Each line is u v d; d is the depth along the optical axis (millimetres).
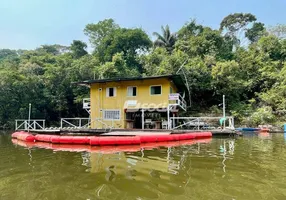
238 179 5500
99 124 20812
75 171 6414
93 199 4223
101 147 11398
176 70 30750
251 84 31406
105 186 4984
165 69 31000
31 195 4496
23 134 16109
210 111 29312
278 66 34312
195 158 8305
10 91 31125
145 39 42750
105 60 41219
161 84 19234
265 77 31812
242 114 27906
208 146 11766
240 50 40375
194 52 37156
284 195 4395
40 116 32188
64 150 10672
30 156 9172
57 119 34250
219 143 13148
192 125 22312
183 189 4766
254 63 34250
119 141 11844
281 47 37312
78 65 34531
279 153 9492
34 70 37656
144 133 14906
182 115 28719
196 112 29875
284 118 26453
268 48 37406
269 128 23531
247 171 6324
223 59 36438
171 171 6324
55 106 32656
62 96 32375
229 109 29469
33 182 5383
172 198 4246
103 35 50406
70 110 34312
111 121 20469
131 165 7133
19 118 30703
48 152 10164
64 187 4957
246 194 4457
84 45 49531
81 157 8703
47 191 4715
